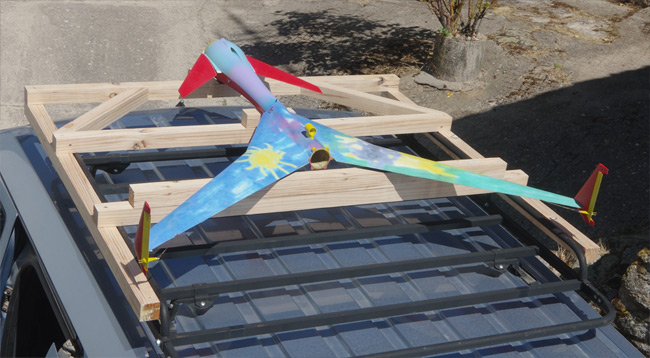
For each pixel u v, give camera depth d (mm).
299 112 4398
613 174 7352
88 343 2473
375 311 2363
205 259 2916
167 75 9570
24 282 3498
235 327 2236
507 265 2980
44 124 3160
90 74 9367
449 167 2688
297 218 3287
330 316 2311
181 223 2127
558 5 12086
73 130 3012
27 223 3096
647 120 8367
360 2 12461
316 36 10930
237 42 10727
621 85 9250
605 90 9109
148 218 1897
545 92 9039
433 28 11266
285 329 2281
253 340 2549
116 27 10961
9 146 3703
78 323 2555
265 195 2516
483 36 9281
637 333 4613
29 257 3369
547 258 2822
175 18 11562
